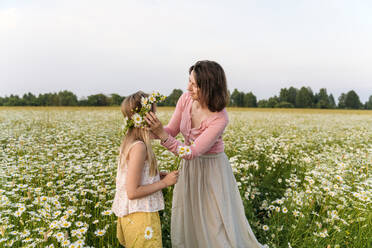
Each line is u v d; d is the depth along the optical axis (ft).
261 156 16.57
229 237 6.54
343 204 8.49
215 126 6.15
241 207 6.99
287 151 15.92
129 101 5.57
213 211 6.57
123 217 5.62
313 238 6.94
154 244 5.48
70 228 6.72
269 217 8.61
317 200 9.10
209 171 6.67
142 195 5.32
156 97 5.47
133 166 5.24
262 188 11.47
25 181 9.71
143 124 5.41
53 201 7.20
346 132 28.99
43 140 18.35
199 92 5.93
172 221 6.98
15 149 14.85
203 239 6.70
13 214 6.66
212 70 5.82
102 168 10.81
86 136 21.52
